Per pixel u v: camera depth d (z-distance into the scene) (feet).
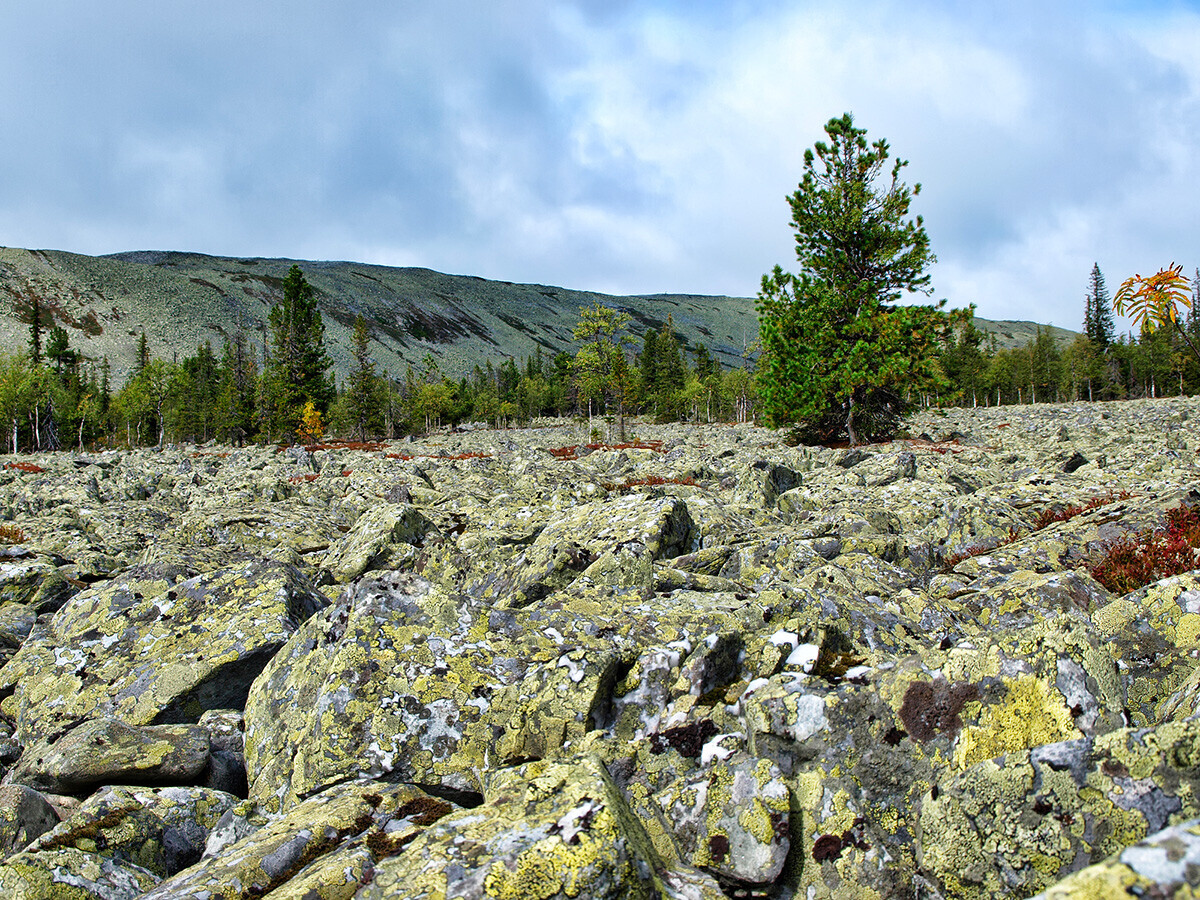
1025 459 82.48
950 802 12.00
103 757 18.92
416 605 21.08
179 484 96.89
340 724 18.10
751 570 31.07
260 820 17.39
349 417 383.04
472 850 11.80
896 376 126.52
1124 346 391.86
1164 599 17.61
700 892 12.28
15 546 48.42
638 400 358.84
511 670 19.67
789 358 138.51
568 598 24.81
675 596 25.75
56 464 129.39
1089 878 7.70
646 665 18.85
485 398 558.56
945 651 14.88
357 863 12.62
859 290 133.39
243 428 347.15
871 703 14.32
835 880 12.94
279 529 54.75
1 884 13.89
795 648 18.62
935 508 47.75
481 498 61.41
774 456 92.68
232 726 22.00
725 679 18.86
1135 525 33.17
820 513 46.68
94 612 28.91
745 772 13.71
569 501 57.26
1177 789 10.19
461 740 17.97
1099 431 119.44
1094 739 11.10
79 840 15.40
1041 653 13.61
